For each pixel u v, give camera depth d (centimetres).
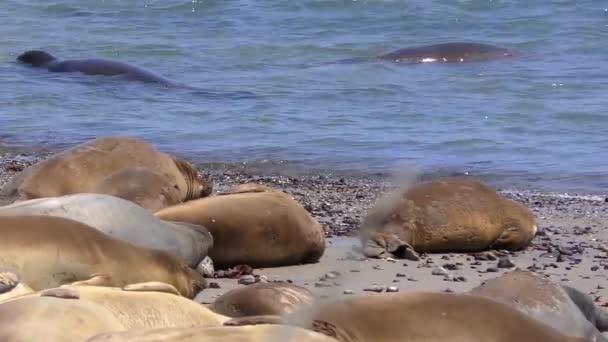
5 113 7488
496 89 8450
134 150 4469
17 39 10981
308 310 2103
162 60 9981
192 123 7288
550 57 9850
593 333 2770
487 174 5994
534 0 12081
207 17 11981
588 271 3778
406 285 3428
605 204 5284
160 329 1823
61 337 1967
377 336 2052
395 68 9319
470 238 4128
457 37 11025
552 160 6353
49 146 6562
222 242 3578
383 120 7412
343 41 10775
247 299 2617
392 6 11900
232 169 6112
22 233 2661
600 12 11644
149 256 2827
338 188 5550
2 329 1972
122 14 12269
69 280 2673
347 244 4103
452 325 2091
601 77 8875
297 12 11956
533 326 2142
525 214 4259
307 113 7619
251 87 8581
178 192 4109
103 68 8875
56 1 12962
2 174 5622
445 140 6825
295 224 3719
